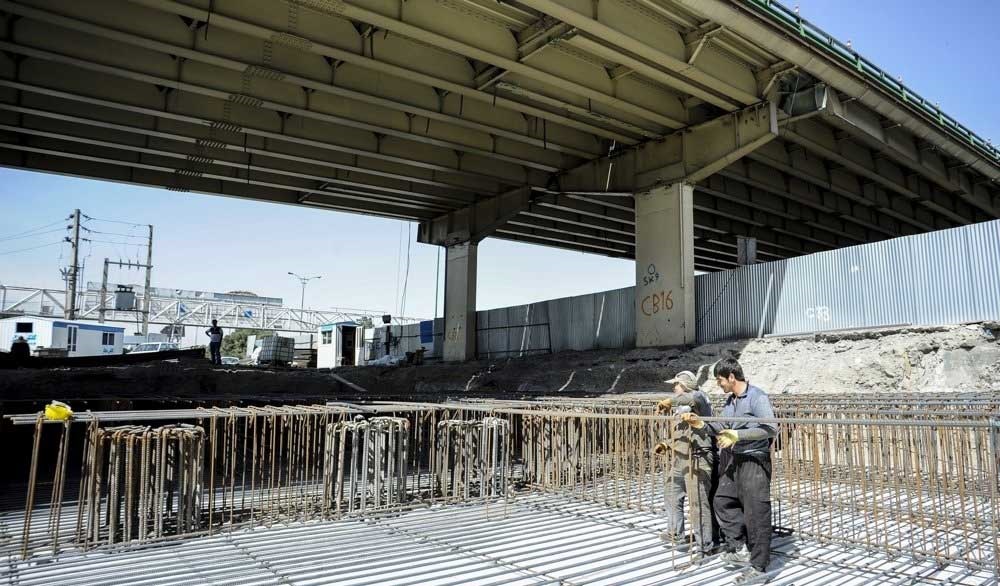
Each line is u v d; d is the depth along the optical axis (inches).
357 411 371.9
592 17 637.3
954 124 979.3
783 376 761.6
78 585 227.5
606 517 332.2
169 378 1019.9
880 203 1263.5
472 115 885.2
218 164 1038.4
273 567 249.3
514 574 241.1
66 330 1856.5
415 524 320.8
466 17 682.2
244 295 3127.5
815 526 309.3
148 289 2401.6
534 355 1241.4
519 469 470.0
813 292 830.5
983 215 1402.6
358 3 607.2
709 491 266.1
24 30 639.1
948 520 298.5
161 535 290.7
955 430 311.9
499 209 1272.1
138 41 637.9
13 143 924.0
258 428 563.2
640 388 876.6
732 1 644.7
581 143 1022.4
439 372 1267.2
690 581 232.7
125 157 1002.1
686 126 920.3
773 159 1034.7
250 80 780.6
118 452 288.5
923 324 721.6
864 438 397.4
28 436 603.5
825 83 796.6
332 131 943.0
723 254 1835.6
